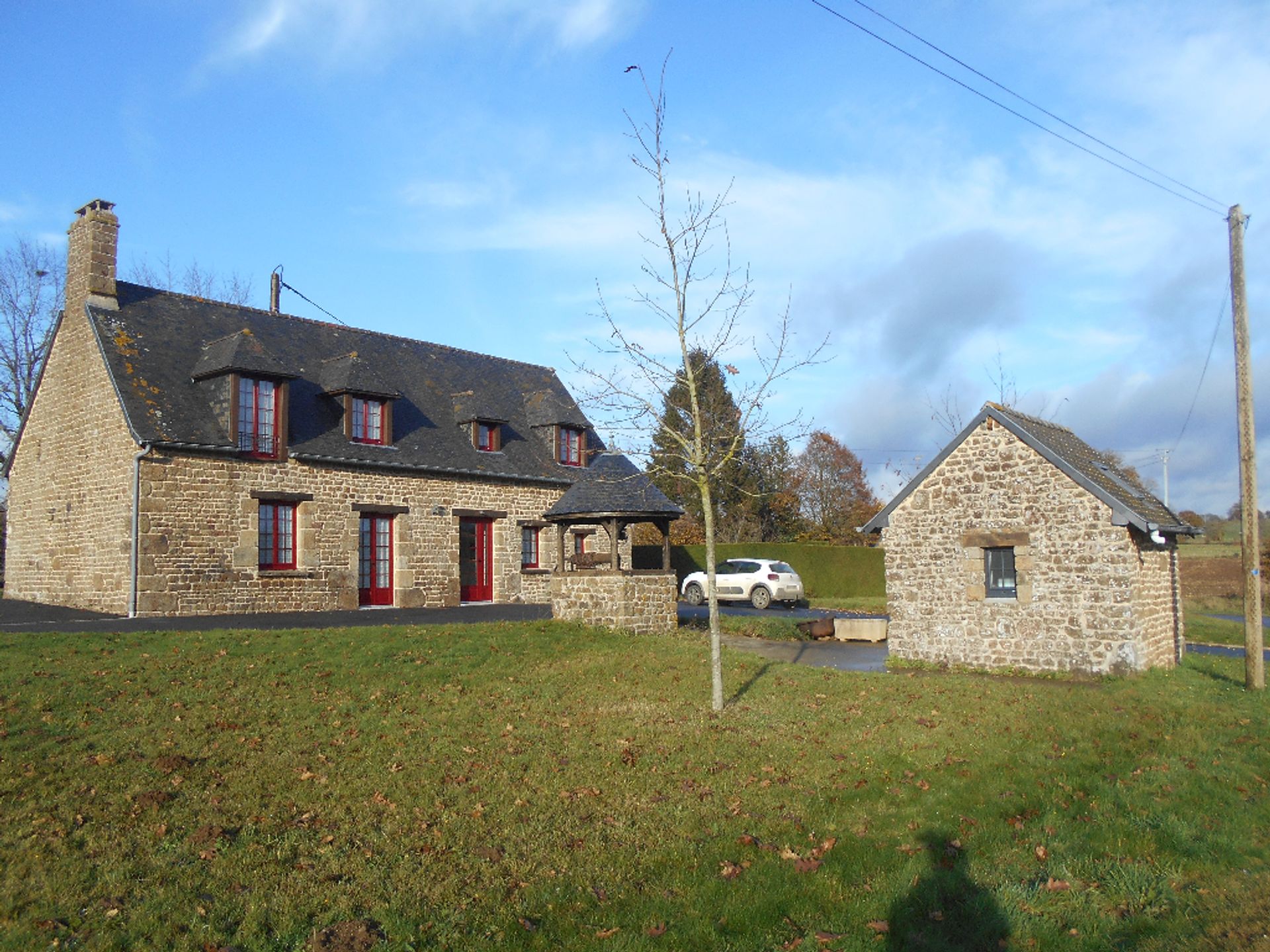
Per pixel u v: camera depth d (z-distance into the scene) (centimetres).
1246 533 1392
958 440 1627
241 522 1961
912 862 662
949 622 1616
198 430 1908
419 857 639
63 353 2095
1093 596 1483
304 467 2080
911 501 1673
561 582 1883
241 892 579
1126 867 664
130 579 1811
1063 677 1492
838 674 1438
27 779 743
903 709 1157
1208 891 627
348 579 2153
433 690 1159
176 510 1864
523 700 1141
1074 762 922
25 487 2239
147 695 1010
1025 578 1545
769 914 576
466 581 2442
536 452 2678
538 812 736
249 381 1992
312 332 2441
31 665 1106
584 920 562
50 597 2098
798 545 3638
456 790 777
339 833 677
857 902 598
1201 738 1021
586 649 1555
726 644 1872
